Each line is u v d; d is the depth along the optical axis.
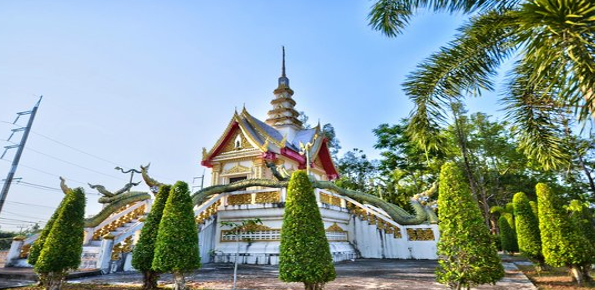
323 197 13.39
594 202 22.41
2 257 13.32
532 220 8.52
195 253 6.22
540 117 6.97
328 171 25.00
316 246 4.93
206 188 13.18
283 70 28.12
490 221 23.78
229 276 7.95
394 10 7.31
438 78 6.63
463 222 4.53
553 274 8.19
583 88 3.57
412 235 13.09
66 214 6.71
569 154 6.94
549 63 3.56
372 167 33.72
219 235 12.82
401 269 9.12
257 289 6.11
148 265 6.51
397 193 24.05
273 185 12.95
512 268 8.90
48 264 6.16
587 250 6.50
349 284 6.46
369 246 13.85
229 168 19.42
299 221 5.12
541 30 3.64
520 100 7.11
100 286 6.78
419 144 7.00
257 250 11.71
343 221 14.32
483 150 24.98
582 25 3.34
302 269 4.76
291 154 19.77
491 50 6.33
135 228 10.45
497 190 25.36
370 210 14.18
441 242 4.72
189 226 6.32
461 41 6.45
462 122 21.56
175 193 6.53
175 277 6.03
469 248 4.38
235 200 13.34
